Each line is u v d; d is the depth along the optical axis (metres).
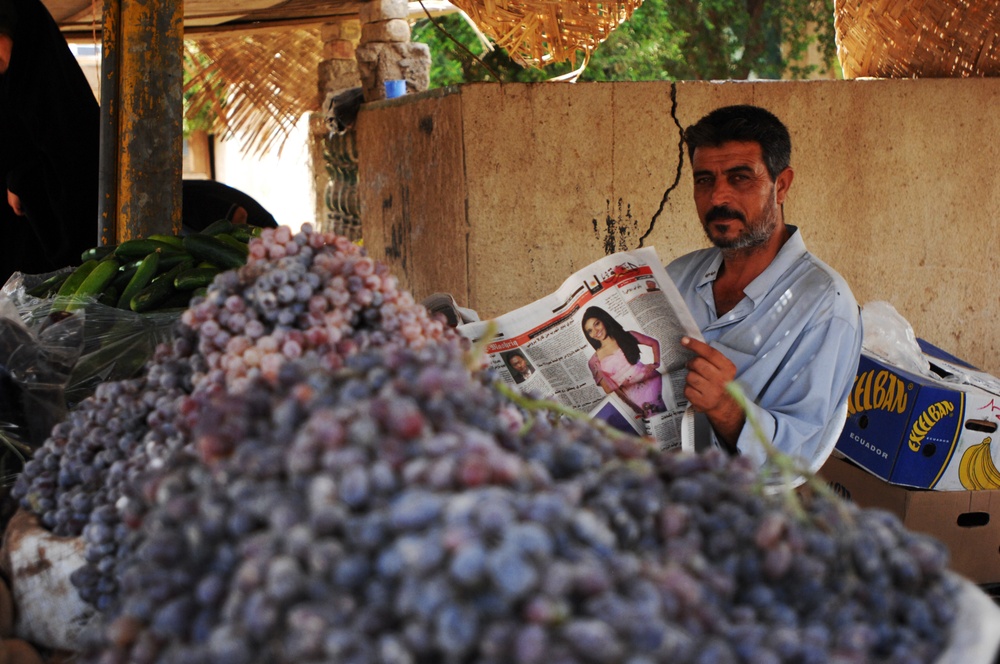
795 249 2.48
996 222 4.23
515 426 1.20
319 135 7.28
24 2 3.77
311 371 1.11
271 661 0.82
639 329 2.07
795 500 1.05
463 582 0.77
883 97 4.05
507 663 0.75
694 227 4.03
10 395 1.94
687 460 1.13
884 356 3.13
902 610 1.01
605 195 3.93
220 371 1.40
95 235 3.99
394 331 1.49
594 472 1.05
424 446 0.90
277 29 6.56
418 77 5.82
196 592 0.92
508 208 3.85
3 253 4.10
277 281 1.43
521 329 2.04
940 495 2.84
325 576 0.83
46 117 3.81
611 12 4.21
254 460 0.95
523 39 4.29
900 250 4.18
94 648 1.04
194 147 11.48
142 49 3.07
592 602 0.79
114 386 1.60
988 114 4.12
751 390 2.34
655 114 3.92
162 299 2.42
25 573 1.46
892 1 4.36
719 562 0.98
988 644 0.97
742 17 8.86
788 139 2.47
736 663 0.85
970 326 4.29
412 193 4.32
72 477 1.51
